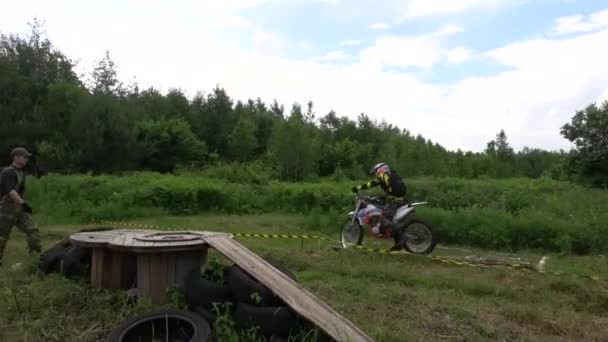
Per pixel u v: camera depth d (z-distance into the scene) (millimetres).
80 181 19109
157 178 21781
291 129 34688
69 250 6555
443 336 5117
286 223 15164
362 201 10562
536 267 8633
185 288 5434
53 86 35312
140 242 5625
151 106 48281
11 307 5465
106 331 5000
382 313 5762
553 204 13617
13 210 8109
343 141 46844
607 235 10805
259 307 4684
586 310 6332
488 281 7438
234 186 19594
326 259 8867
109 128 32938
